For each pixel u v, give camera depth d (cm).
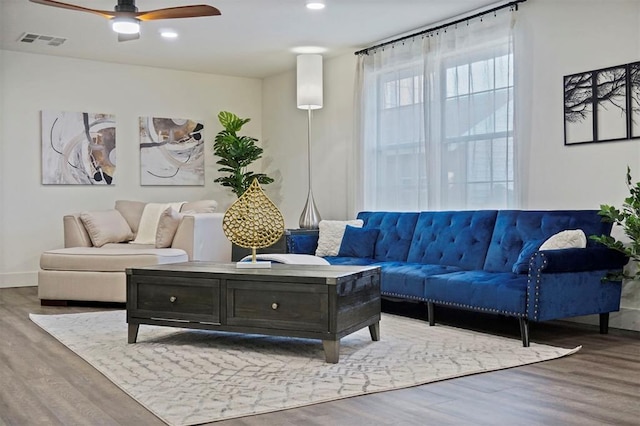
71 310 559
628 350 388
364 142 676
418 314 530
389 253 578
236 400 288
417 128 616
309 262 506
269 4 541
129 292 416
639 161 444
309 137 705
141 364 358
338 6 547
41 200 721
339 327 360
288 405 281
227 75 840
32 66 715
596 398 290
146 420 265
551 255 391
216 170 836
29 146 714
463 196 566
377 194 663
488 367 345
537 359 362
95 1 536
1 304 592
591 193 473
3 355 385
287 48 695
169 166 800
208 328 392
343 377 327
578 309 412
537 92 508
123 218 688
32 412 277
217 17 578
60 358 377
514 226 481
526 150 517
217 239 646
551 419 261
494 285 414
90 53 716
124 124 771
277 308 371
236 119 774
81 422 263
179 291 402
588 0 474
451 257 521
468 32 560
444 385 313
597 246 436
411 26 610
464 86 564
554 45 496
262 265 416
